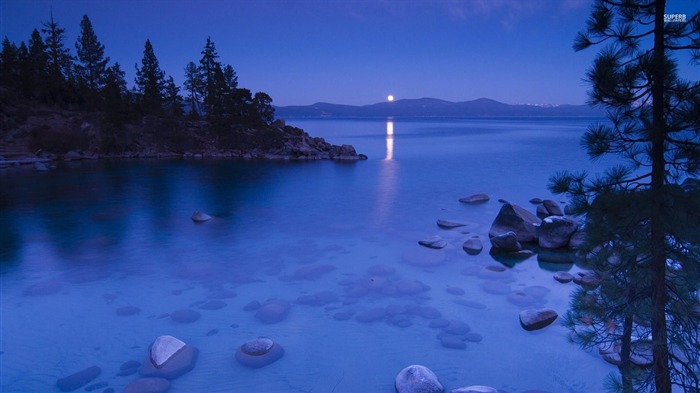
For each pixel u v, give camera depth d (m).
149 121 74.25
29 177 44.84
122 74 99.19
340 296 13.48
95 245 19.73
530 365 9.52
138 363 9.74
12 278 15.34
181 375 9.18
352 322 11.66
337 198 32.47
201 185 39.81
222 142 74.44
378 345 10.46
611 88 5.77
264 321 11.75
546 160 55.97
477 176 42.91
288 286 14.41
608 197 5.89
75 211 27.78
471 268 15.95
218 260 17.41
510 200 30.23
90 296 13.66
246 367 9.49
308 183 40.66
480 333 10.99
